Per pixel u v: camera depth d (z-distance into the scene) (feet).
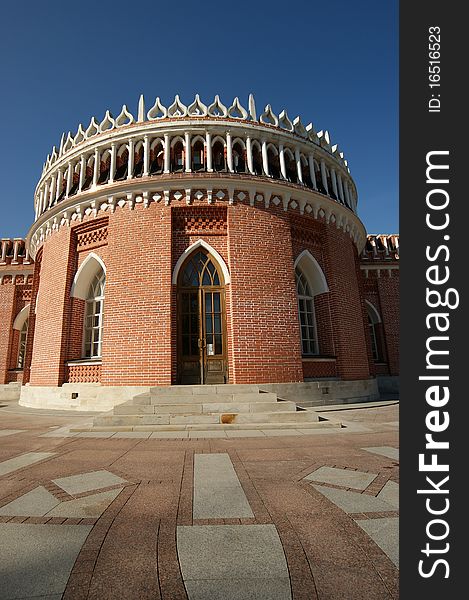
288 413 29.68
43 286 50.62
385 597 7.45
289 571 8.39
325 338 47.14
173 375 38.81
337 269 49.60
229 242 42.01
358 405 42.63
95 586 7.82
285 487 14.34
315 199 48.06
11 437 25.73
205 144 45.34
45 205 55.01
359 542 9.82
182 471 16.67
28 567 8.59
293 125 50.06
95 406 39.24
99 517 11.56
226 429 27.50
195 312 41.60
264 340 40.37
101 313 46.37
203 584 7.89
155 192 43.75
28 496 13.50
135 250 42.16
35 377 48.03
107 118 48.57
